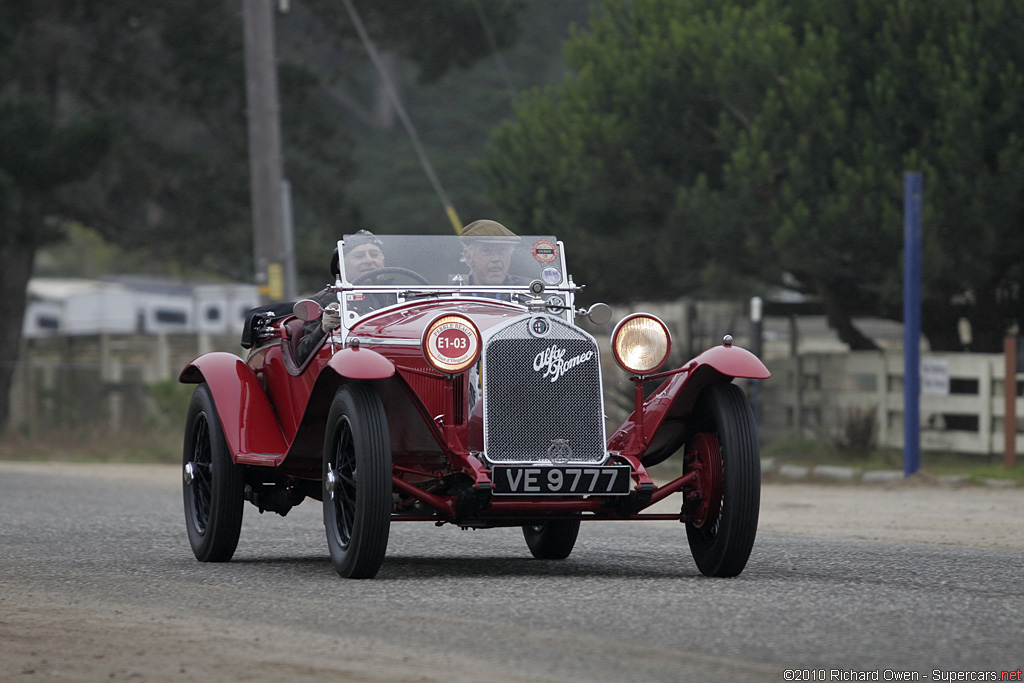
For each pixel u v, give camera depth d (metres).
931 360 68.69
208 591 23.94
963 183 62.19
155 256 101.75
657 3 75.88
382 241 29.08
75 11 97.44
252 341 31.97
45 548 31.98
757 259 67.56
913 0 65.69
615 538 35.41
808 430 75.38
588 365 25.39
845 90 66.81
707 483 25.56
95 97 101.31
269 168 73.75
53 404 101.12
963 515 43.16
